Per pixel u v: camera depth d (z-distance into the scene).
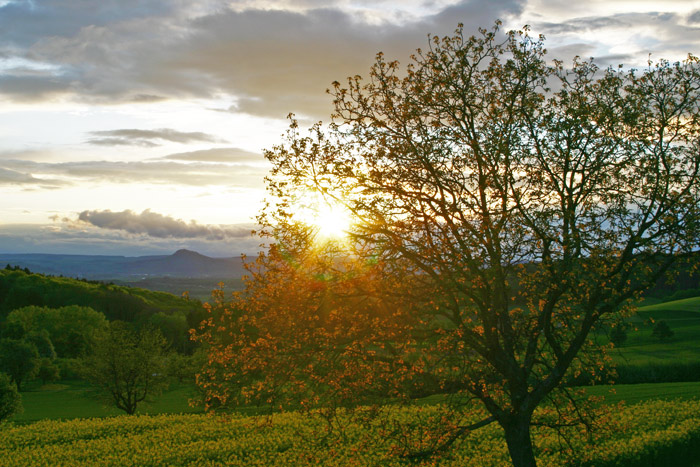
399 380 13.77
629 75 15.51
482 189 14.60
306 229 14.55
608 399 39.97
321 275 14.27
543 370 16.52
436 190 14.93
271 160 15.05
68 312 134.50
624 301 15.05
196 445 31.39
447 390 14.32
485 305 14.15
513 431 14.54
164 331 124.94
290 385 14.14
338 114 15.22
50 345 115.38
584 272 13.90
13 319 132.00
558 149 14.92
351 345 13.69
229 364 14.05
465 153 15.12
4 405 52.28
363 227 14.70
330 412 14.34
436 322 14.51
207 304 14.34
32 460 30.17
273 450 28.69
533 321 14.73
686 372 53.62
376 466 17.03
